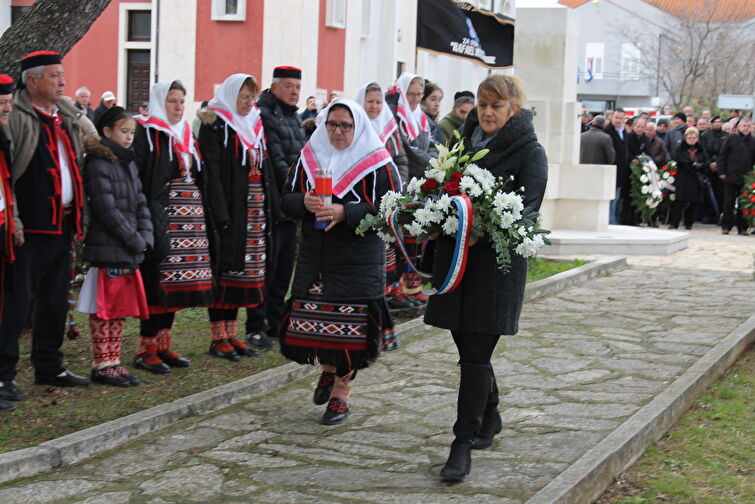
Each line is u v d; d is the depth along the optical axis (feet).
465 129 16.74
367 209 17.99
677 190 57.52
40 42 23.50
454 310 15.64
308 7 63.67
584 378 21.84
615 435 17.21
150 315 21.57
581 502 15.07
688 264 40.68
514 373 22.30
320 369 22.62
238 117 22.34
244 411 19.40
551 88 46.65
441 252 15.83
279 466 16.30
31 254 18.92
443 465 16.30
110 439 17.13
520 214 14.92
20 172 18.78
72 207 19.70
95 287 20.16
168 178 21.29
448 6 66.85
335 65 68.95
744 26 147.02
